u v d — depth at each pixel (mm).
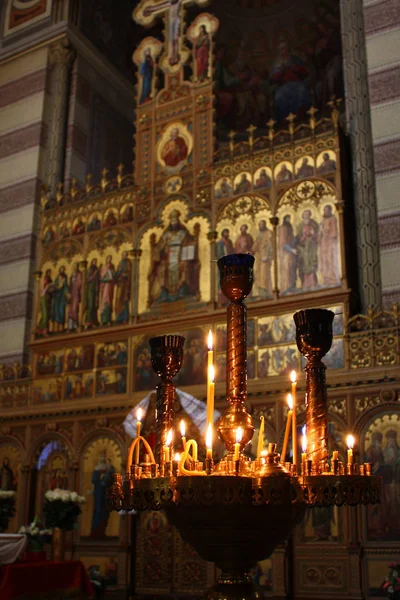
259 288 13281
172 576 12578
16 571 8273
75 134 18438
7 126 18781
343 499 3213
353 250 13117
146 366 14062
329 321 3777
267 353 12812
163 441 3840
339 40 20000
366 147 13477
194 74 15719
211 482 2934
